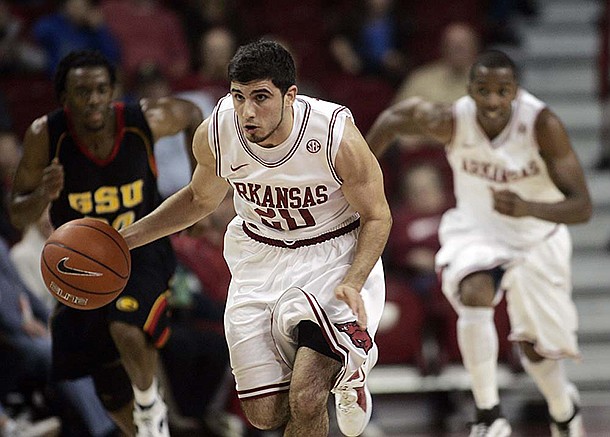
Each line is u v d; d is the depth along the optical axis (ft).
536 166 34.60
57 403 40.75
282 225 26.16
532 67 69.05
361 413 27.81
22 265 43.60
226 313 27.04
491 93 32.81
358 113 62.39
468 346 34.27
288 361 26.58
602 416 51.34
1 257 40.37
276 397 26.23
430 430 49.75
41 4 65.92
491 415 34.71
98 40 60.13
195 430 45.19
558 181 33.83
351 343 25.40
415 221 53.57
